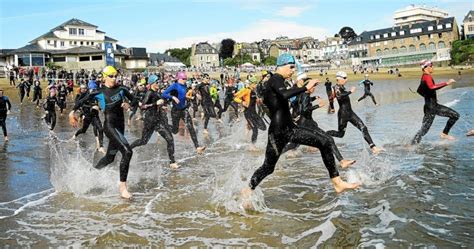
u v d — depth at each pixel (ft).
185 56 508.53
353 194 21.29
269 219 18.39
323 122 54.44
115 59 249.75
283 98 18.66
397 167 26.66
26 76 141.28
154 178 26.94
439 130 40.75
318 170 27.66
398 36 401.49
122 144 22.82
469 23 396.37
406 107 71.31
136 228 17.80
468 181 22.53
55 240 16.58
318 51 553.23
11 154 36.14
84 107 36.50
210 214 19.40
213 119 70.13
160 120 29.99
